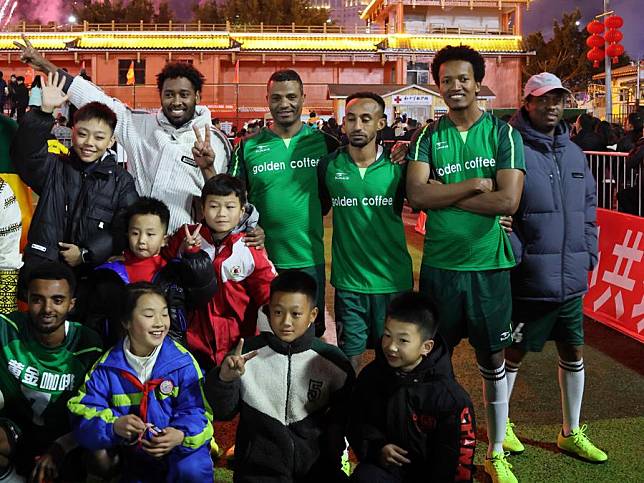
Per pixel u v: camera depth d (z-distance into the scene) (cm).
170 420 314
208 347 369
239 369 290
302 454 313
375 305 366
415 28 3269
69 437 317
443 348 310
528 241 377
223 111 2856
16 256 408
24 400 327
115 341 352
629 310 596
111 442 299
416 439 300
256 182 398
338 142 407
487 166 342
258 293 368
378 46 3083
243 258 361
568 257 377
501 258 347
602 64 4869
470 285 347
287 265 398
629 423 421
